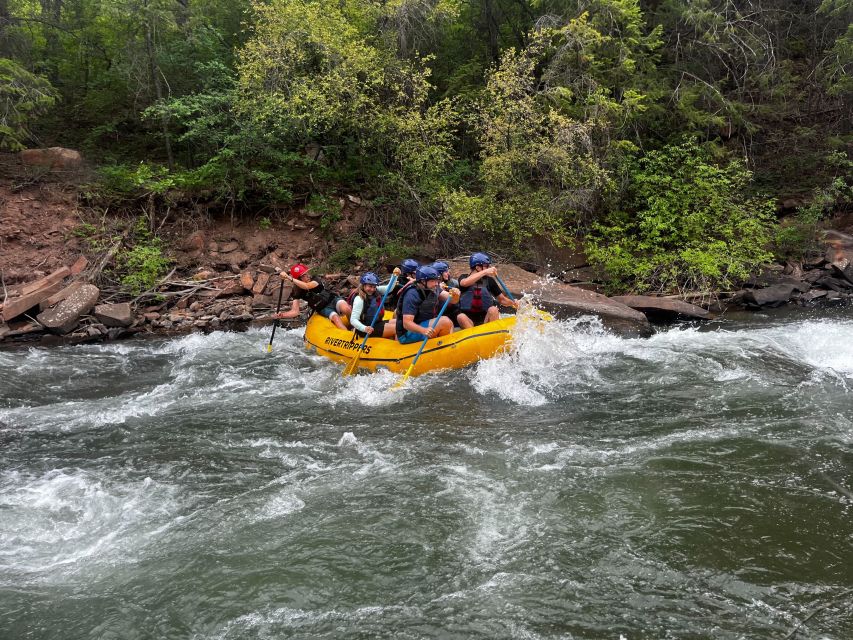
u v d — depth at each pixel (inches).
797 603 133.1
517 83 494.9
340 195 560.4
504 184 502.6
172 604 139.4
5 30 586.6
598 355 315.3
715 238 515.5
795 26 682.2
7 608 139.2
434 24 577.0
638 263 498.0
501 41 652.1
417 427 235.3
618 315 386.6
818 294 472.1
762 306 453.7
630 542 155.1
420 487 186.2
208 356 350.6
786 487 179.2
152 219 532.7
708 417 232.7
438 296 308.8
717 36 575.5
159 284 481.1
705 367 289.0
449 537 160.1
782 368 285.0
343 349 319.0
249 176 544.7
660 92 536.1
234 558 154.8
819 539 154.3
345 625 131.6
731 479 184.5
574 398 259.4
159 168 588.7
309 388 289.6
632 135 573.6
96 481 199.5
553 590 139.4
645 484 182.7
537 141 497.4
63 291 442.6
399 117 517.0
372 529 164.9
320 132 524.7
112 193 533.6
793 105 639.1
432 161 528.4
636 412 241.3
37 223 501.0
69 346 382.9
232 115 548.4
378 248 522.3
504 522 165.8
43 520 176.2
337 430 236.1
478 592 139.7
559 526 162.9
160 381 309.0
